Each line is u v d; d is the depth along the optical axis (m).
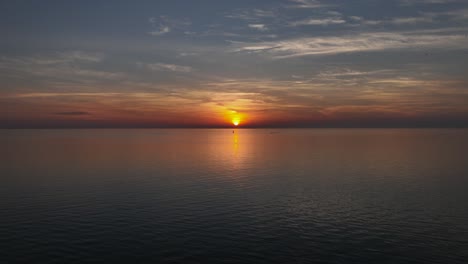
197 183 60.78
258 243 31.67
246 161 96.94
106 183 60.22
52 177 66.12
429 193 52.50
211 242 31.80
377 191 54.16
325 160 99.06
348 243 31.72
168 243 31.50
